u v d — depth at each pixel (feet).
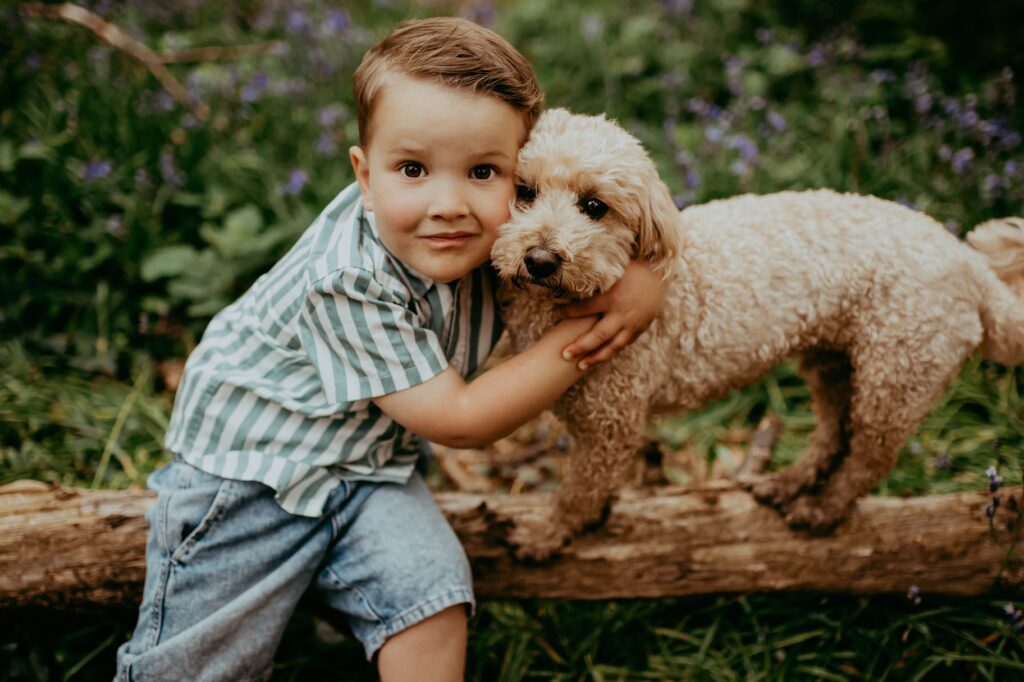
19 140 10.30
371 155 4.97
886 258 5.79
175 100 11.17
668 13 13.70
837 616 6.81
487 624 7.00
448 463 8.32
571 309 5.32
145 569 6.04
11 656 6.17
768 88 12.46
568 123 5.15
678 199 9.55
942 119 11.10
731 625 6.86
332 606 5.81
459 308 5.57
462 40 4.83
